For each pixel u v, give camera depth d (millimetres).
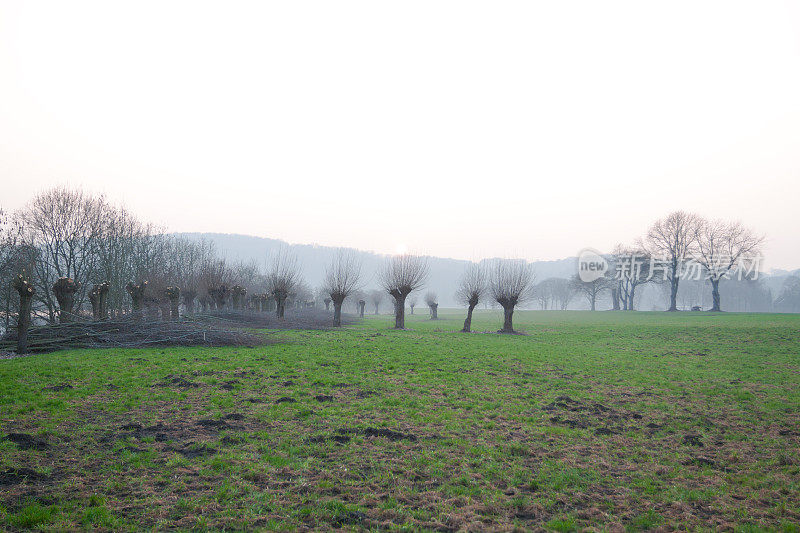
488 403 14047
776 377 19531
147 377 16328
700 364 23141
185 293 53781
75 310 44500
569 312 101938
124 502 7195
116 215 53062
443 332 41281
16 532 6172
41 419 11148
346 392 14914
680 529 7020
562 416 12961
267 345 26500
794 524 7102
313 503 7359
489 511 7367
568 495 8062
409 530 6656
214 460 8805
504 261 43969
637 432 11727
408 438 10594
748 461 9883
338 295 46281
